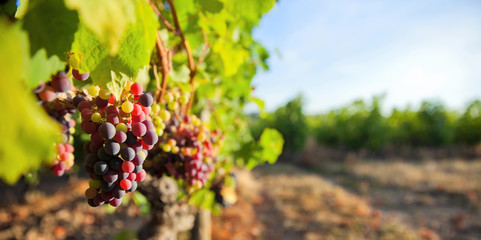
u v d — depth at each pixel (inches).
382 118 714.2
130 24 27.6
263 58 116.3
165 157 57.9
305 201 362.9
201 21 60.2
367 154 748.6
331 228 290.2
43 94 27.8
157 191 75.5
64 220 271.6
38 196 323.6
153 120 46.8
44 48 25.0
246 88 100.0
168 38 61.5
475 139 759.1
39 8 24.7
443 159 692.1
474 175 499.8
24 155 17.7
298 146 694.5
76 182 363.9
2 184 308.7
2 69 17.8
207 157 64.0
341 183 509.4
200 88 84.3
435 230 305.9
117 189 35.0
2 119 17.1
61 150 39.6
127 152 33.4
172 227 89.6
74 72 31.0
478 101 772.0
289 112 711.1
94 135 34.4
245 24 79.7
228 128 120.5
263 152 102.0
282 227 295.0
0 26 20.5
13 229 256.2
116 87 30.0
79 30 27.3
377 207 375.2
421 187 451.2
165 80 49.5
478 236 291.0
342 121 764.6
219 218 289.1
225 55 67.0
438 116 758.5
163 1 57.6
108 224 272.2
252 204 356.5
